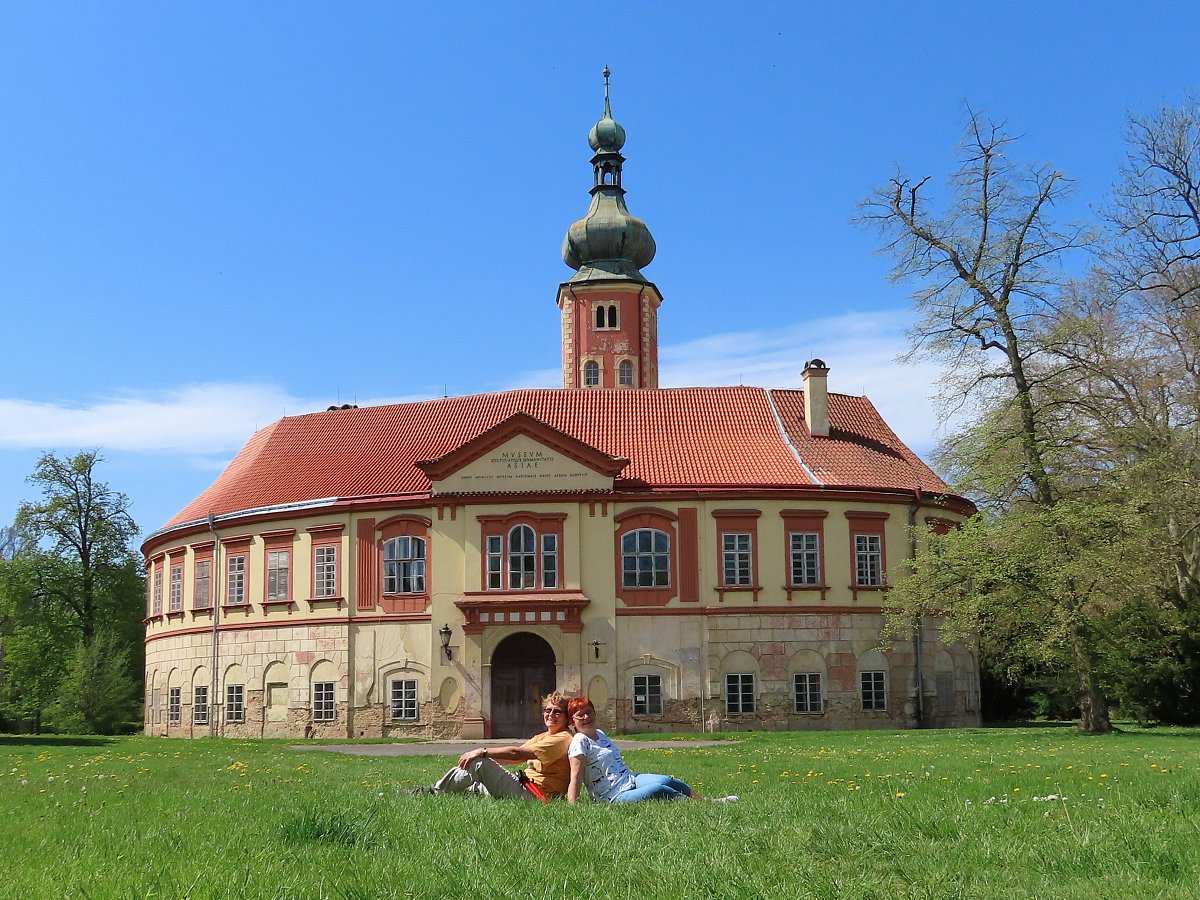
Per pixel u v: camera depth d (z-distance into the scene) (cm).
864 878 962
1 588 8925
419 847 1109
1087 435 4916
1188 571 5938
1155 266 5959
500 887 911
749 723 5709
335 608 6022
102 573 9231
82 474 9294
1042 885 940
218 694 6334
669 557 5819
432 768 2772
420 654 5834
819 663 5797
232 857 1077
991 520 4859
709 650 5756
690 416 6397
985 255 4800
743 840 1134
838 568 5891
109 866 1027
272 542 6284
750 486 5859
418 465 5850
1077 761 2633
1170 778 1903
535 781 1617
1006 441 4681
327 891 905
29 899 890
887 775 2241
